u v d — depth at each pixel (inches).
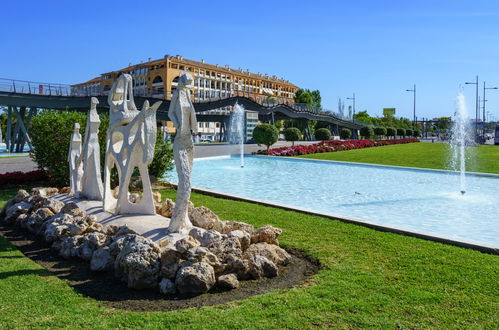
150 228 272.7
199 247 217.0
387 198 542.9
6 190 524.4
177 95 267.0
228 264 224.1
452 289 203.2
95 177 376.8
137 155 317.1
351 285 207.5
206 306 187.0
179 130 265.4
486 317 173.8
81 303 188.7
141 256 211.0
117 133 337.7
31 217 326.0
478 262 244.1
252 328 162.9
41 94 1284.4
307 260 257.3
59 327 163.6
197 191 515.2
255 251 241.9
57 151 533.0
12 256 261.7
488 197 547.5
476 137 2404.0
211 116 2086.6
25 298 191.8
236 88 3754.9
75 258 260.4
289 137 1562.5
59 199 394.9
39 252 276.4
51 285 210.5
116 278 223.5
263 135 1286.9
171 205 333.7
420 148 1651.1
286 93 4517.7
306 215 377.4
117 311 180.9
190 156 270.4
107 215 320.5
